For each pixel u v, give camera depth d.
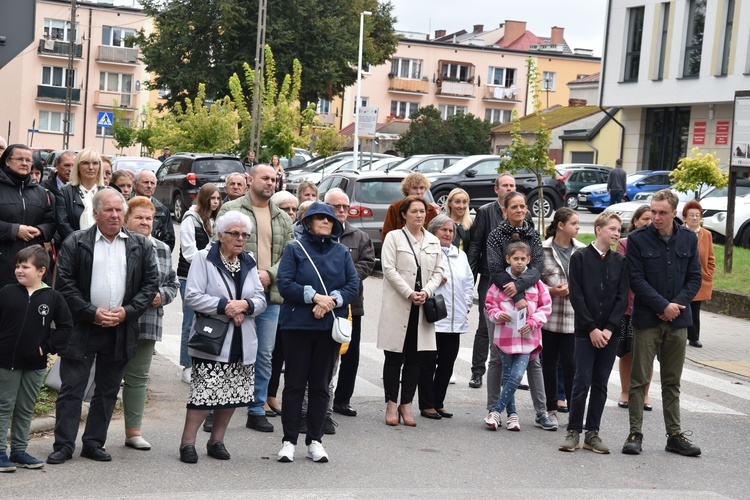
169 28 47.97
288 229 8.72
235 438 8.02
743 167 17.94
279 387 10.25
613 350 8.18
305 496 6.38
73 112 71.81
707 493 7.01
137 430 7.55
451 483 6.96
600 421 8.93
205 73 47.81
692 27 39.94
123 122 62.50
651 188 36.03
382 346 8.69
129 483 6.55
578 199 36.44
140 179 10.15
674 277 8.12
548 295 8.74
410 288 8.59
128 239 7.11
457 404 9.73
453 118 58.06
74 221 8.70
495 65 79.31
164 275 7.70
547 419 8.86
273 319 8.38
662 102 41.06
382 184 19.02
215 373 7.17
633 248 8.17
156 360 11.02
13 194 8.25
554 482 7.13
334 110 75.50
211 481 6.70
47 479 6.57
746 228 23.23
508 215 8.97
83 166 8.75
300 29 49.31
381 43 63.47
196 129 39.81
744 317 16.06
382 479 6.98
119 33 72.88
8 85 70.19
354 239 9.14
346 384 9.09
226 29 47.28
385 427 8.68
